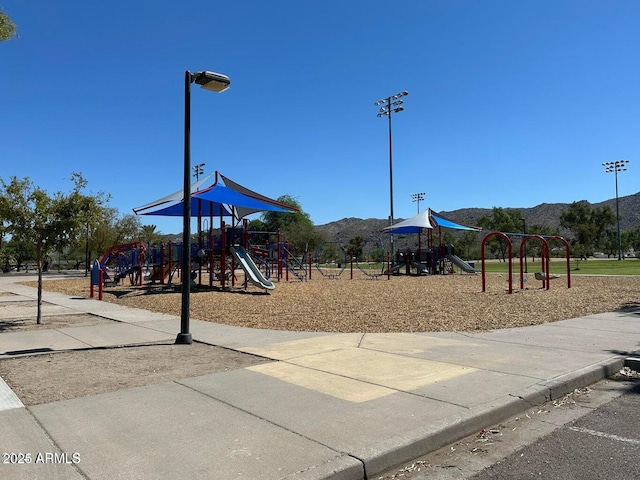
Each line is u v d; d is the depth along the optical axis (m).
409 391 6.10
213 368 7.43
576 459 4.48
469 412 5.31
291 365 7.55
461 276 32.53
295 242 65.56
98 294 20.91
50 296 20.69
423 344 9.14
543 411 5.83
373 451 4.32
